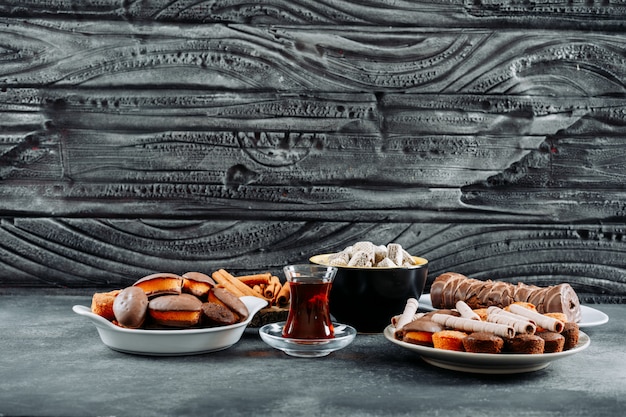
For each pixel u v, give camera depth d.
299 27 1.79
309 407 1.09
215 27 1.78
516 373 1.26
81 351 1.38
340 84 1.79
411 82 1.79
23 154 1.81
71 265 1.84
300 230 1.82
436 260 1.82
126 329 1.31
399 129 1.79
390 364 1.31
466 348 1.23
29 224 1.83
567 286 1.51
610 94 1.79
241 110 1.80
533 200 1.81
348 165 1.80
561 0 1.78
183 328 1.34
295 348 1.33
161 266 1.83
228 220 1.82
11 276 1.84
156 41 1.79
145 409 1.08
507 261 1.82
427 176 1.80
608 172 1.81
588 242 1.82
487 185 1.81
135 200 1.82
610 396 1.14
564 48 1.79
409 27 1.78
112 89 1.79
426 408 1.08
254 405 1.09
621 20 1.78
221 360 1.33
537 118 1.79
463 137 1.80
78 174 1.81
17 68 1.79
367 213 1.81
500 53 1.79
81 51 1.79
